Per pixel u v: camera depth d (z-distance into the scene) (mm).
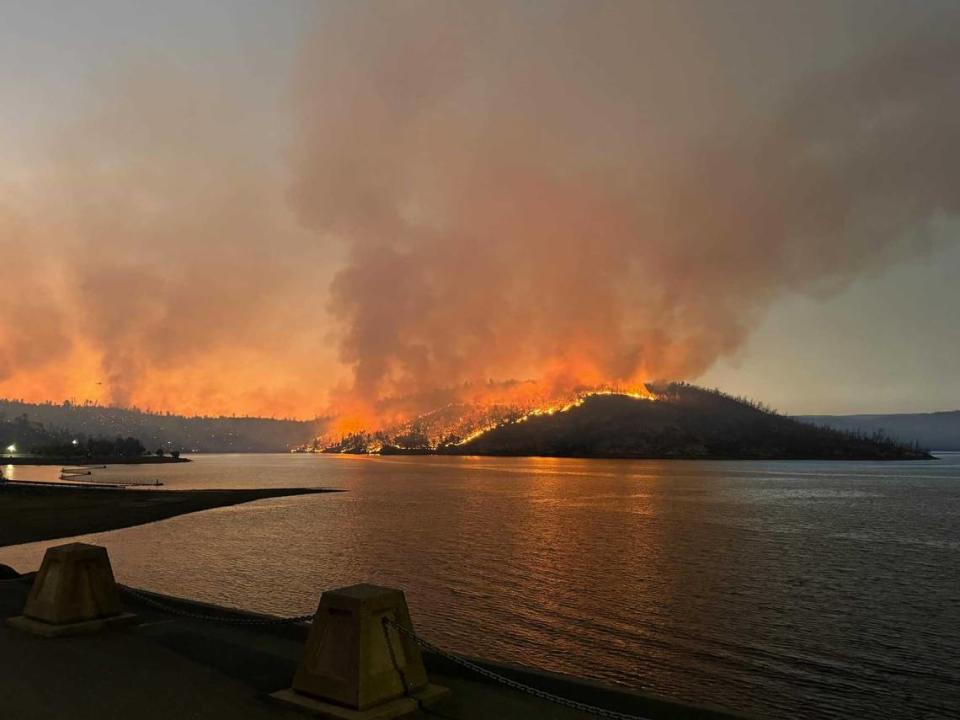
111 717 5891
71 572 9289
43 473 138125
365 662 6055
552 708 6285
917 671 17688
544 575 31250
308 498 83938
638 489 120562
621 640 20031
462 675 7348
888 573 34469
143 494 74312
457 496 95062
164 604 11000
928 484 148375
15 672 7203
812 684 16641
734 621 22906
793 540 48438
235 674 7195
